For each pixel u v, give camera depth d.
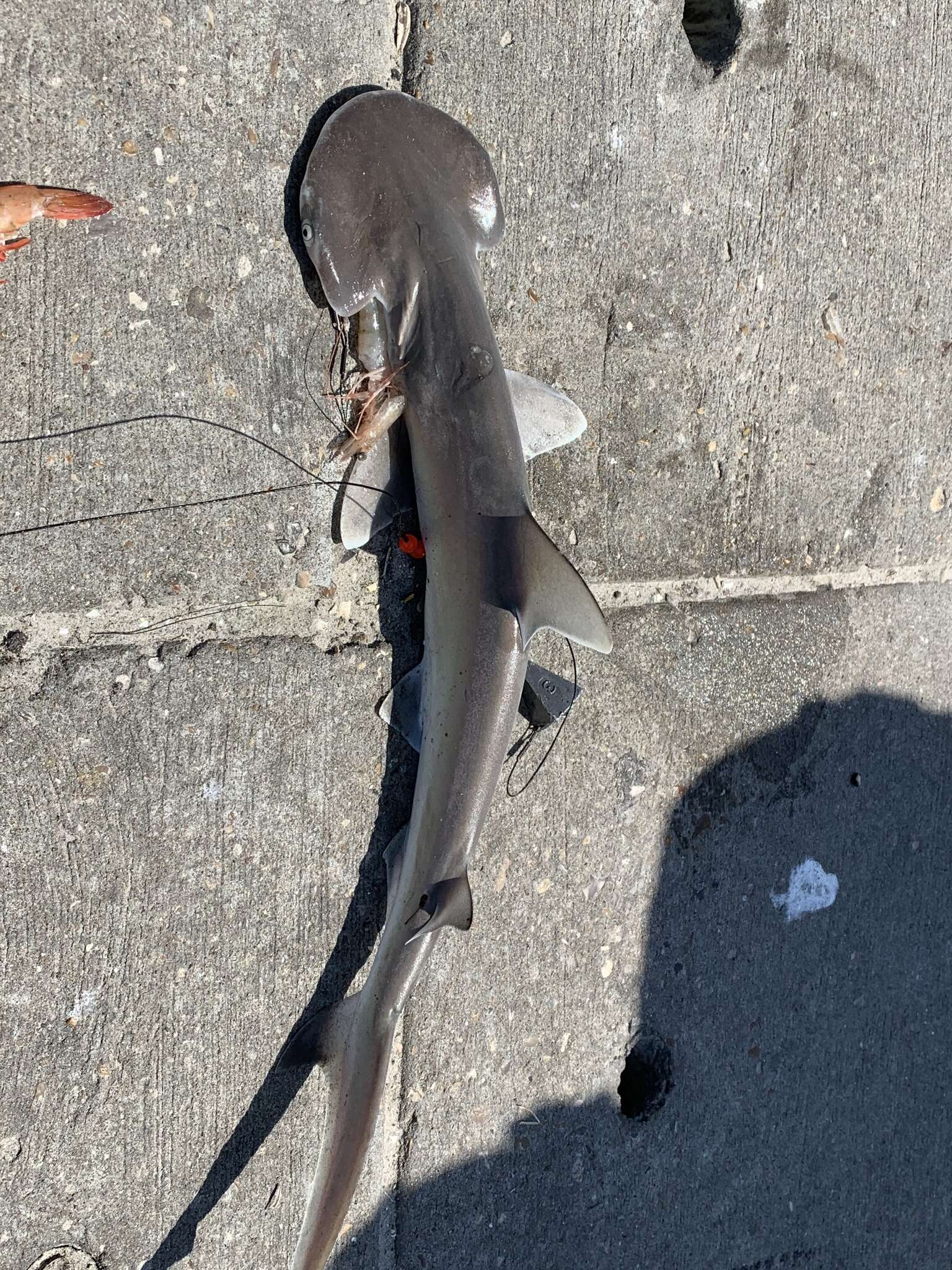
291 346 0.80
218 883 0.80
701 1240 0.98
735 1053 0.99
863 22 0.98
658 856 0.94
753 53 0.93
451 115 0.83
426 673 0.80
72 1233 0.77
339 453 0.81
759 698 0.98
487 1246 0.89
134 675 0.77
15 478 0.74
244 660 0.80
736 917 0.98
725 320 0.94
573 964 0.91
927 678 1.08
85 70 0.74
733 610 0.97
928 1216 1.11
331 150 0.77
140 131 0.75
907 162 1.01
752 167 0.94
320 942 0.83
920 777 1.08
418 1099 0.86
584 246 0.88
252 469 0.79
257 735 0.80
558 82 0.86
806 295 0.98
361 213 0.77
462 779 0.77
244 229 0.78
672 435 0.93
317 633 0.82
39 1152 0.76
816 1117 1.04
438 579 0.78
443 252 0.78
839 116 0.98
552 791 0.90
